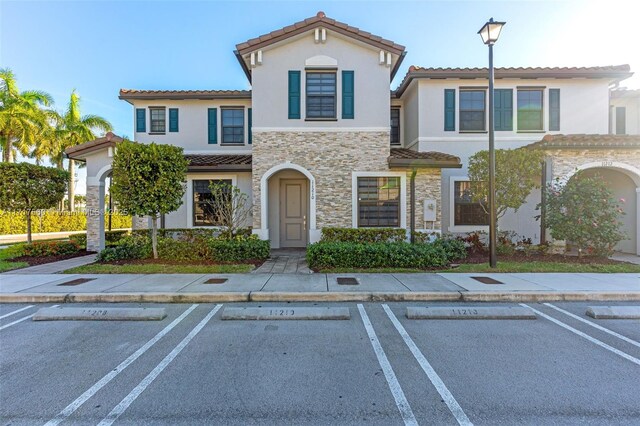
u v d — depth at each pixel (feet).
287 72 35.58
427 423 8.84
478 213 40.11
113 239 42.60
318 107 35.86
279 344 13.78
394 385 10.67
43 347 13.56
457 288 20.81
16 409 9.51
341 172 35.45
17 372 11.58
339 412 9.31
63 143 86.63
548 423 8.82
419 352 13.02
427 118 40.37
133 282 22.54
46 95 83.71
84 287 21.30
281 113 35.55
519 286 21.22
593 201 28.91
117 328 15.57
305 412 9.31
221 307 18.69
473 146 40.24
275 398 9.97
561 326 15.71
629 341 14.03
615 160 32.55
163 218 40.65
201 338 14.40
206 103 47.19
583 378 11.08
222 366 11.95
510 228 39.86
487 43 25.94
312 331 15.15
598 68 39.40
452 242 31.42
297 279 23.30
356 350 13.20
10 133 77.41
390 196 35.60
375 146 35.47
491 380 10.96
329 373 11.44
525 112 40.70
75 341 14.15
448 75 39.06
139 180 28.25
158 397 10.05
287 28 34.63
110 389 10.50
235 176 41.04
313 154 35.53
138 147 28.22
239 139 47.37
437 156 35.01
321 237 34.83
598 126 40.52
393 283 22.11
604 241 28.94
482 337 14.46
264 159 35.53
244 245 29.86
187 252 29.73
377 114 35.53
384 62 35.40
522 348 13.37
